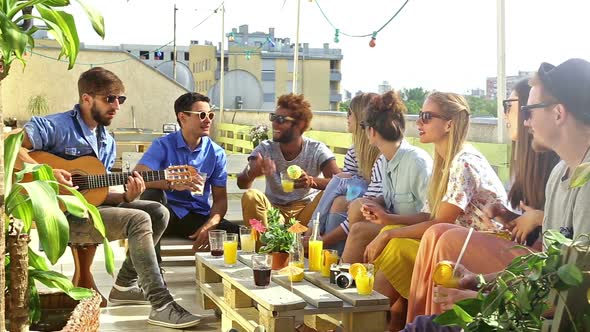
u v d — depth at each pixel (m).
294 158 4.98
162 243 4.71
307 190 4.98
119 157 10.16
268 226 3.91
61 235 2.24
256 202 4.64
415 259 3.41
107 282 5.00
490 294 1.65
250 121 10.02
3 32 2.01
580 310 1.56
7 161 2.32
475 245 2.95
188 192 4.88
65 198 2.53
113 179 4.19
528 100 2.95
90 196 4.15
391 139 4.04
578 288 1.54
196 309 4.34
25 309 2.21
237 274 3.68
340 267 3.45
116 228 4.05
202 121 4.77
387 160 4.11
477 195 3.47
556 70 2.82
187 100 4.78
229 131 10.62
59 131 4.19
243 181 5.04
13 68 12.37
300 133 4.95
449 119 3.54
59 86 12.62
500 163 4.20
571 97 2.76
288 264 3.78
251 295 3.27
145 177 4.34
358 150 4.46
